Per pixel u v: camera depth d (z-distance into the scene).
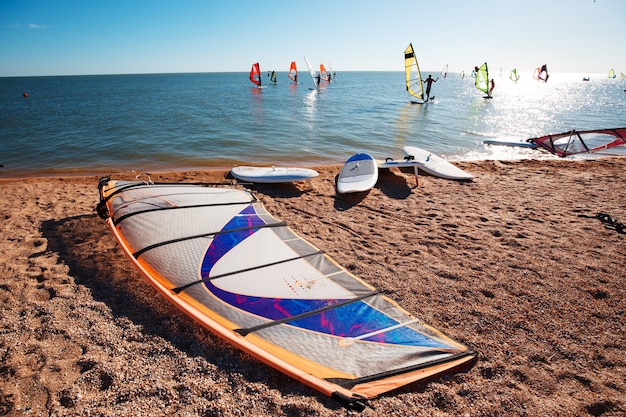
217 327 3.00
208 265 3.84
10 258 4.79
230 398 2.72
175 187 5.86
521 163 11.20
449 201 7.53
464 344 3.35
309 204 7.31
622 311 3.91
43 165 10.95
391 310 3.50
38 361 3.06
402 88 57.12
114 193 5.54
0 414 2.57
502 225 6.23
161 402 2.68
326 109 26.20
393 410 2.63
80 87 72.81
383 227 6.16
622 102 37.62
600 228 6.07
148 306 3.86
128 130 16.50
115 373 2.93
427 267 4.80
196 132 16.14
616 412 2.68
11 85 86.75
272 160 11.84
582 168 10.54
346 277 3.99
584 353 3.30
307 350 2.86
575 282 4.45
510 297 4.14
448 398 2.75
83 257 4.88
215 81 107.31
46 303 3.85
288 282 3.73
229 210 5.14
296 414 2.60
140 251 4.06
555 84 97.69
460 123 20.14
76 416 2.55
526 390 2.87
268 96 40.34
